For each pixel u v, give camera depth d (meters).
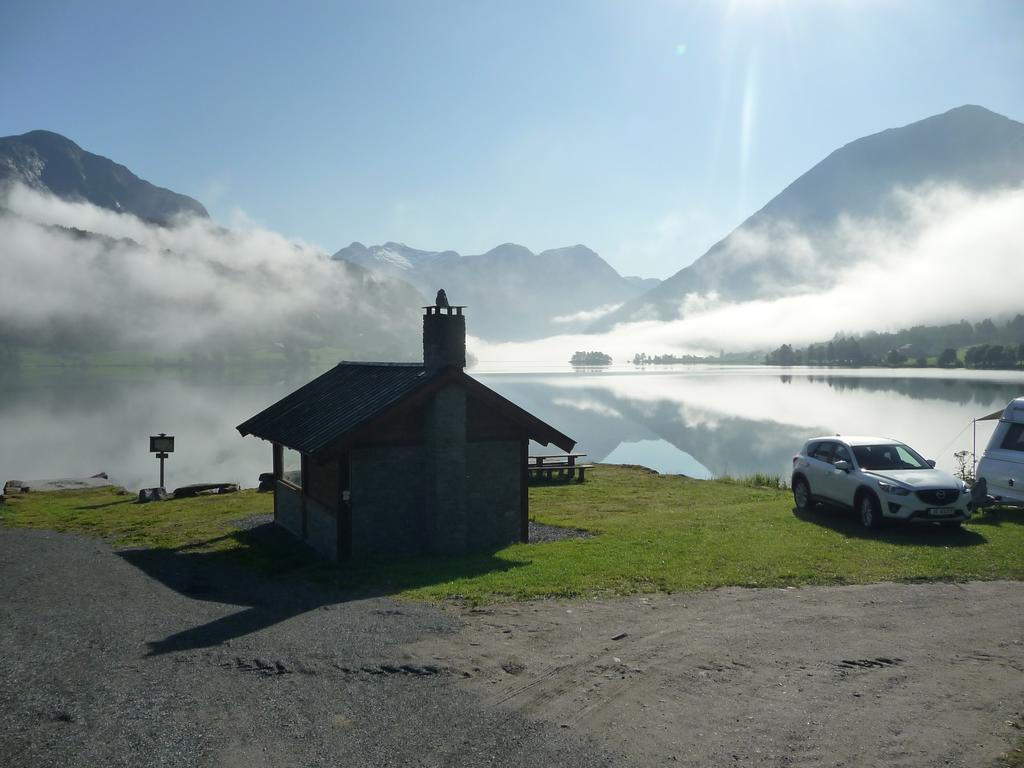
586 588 13.08
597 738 7.39
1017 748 7.10
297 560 17.20
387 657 9.62
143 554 17.88
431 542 17.58
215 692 8.59
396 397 17.14
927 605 11.82
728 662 9.34
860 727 7.55
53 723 7.82
